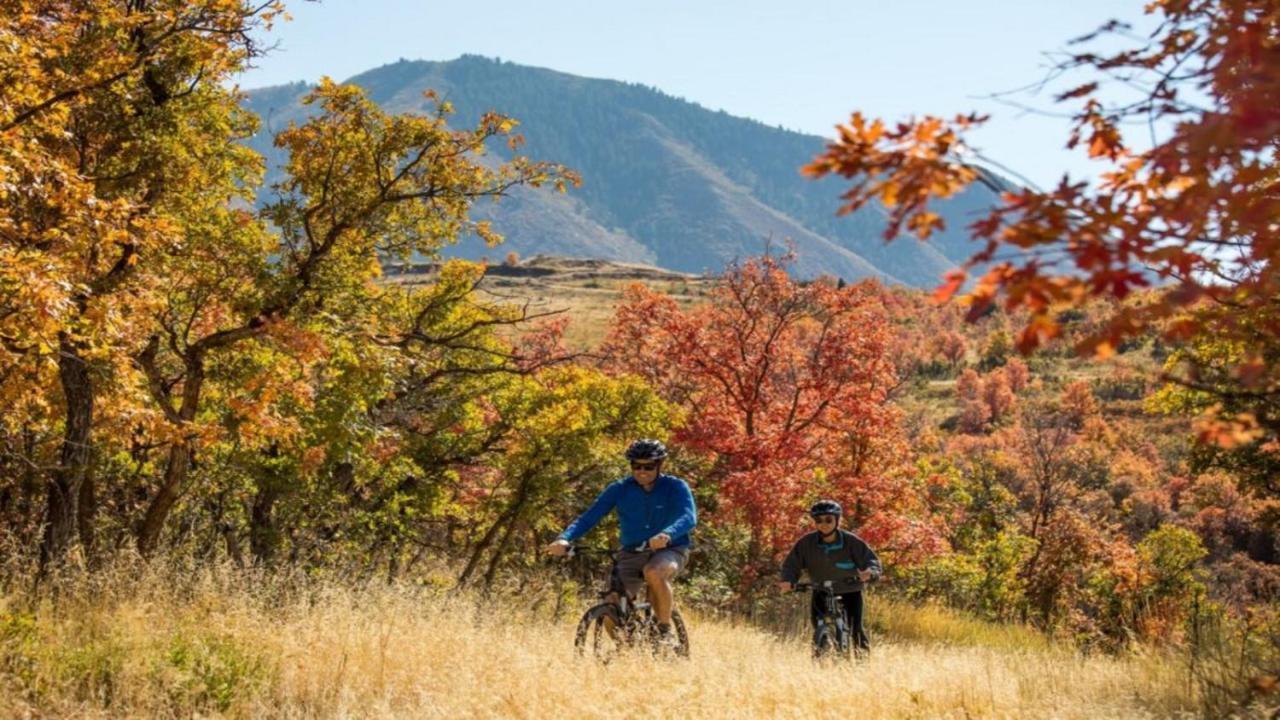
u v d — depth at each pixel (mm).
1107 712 6070
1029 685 6961
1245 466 17016
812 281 25141
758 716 5789
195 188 13430
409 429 19422
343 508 17484
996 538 34219
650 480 8367
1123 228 2371
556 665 6730
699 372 24766
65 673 6348
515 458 18953
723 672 6816
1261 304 2883
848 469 25281
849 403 24094
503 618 9453
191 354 13125
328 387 15312
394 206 14445
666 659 7383
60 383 12023
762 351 24750
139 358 13609
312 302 13953
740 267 24984
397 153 13961
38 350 9672
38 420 13000
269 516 16484
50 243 10555
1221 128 2266
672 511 8242
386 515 18406
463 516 21594
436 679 6520
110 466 15539
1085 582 34281
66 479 11680
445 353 19516
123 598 8070
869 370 24672
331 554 16156
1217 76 2637
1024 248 2355
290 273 13773
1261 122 2207
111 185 12414
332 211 13961
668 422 21281
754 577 22188
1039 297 2375
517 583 13344
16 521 13188
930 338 177250
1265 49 2355
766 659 8227
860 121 2439
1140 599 24625
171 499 13148
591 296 173125
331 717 5949
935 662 8281
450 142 14281
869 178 2455
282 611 8531
